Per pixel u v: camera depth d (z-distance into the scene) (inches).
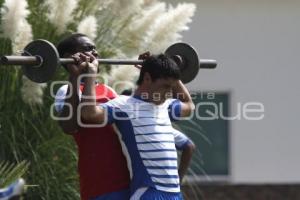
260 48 1637.6
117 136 740.7
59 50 790.5
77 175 1082.1
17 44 1015.6
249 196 1585.9
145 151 722.8
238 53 1633.9
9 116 1073.5
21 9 1015.6
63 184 1075.3
